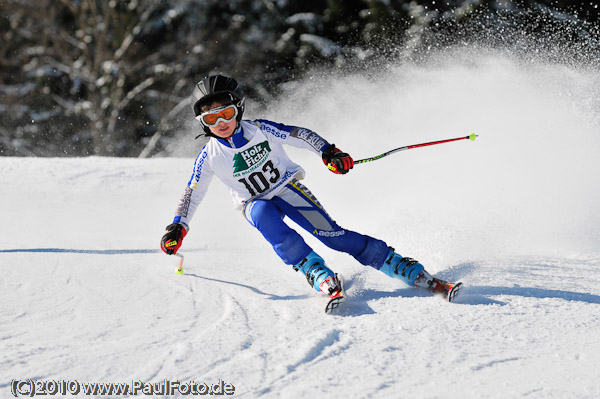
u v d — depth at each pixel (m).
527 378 8.91
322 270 12.62
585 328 10.92
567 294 13.09
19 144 89.56
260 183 13.63
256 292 13.26
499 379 8.89
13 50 92.12
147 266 15.27
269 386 8.61
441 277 14.55
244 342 10.08
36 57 91.25
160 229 22.16
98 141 87.38
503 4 72.88
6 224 21.77
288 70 92.31
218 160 13.52
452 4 84.69
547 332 10.71
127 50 89.62
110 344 9.95
